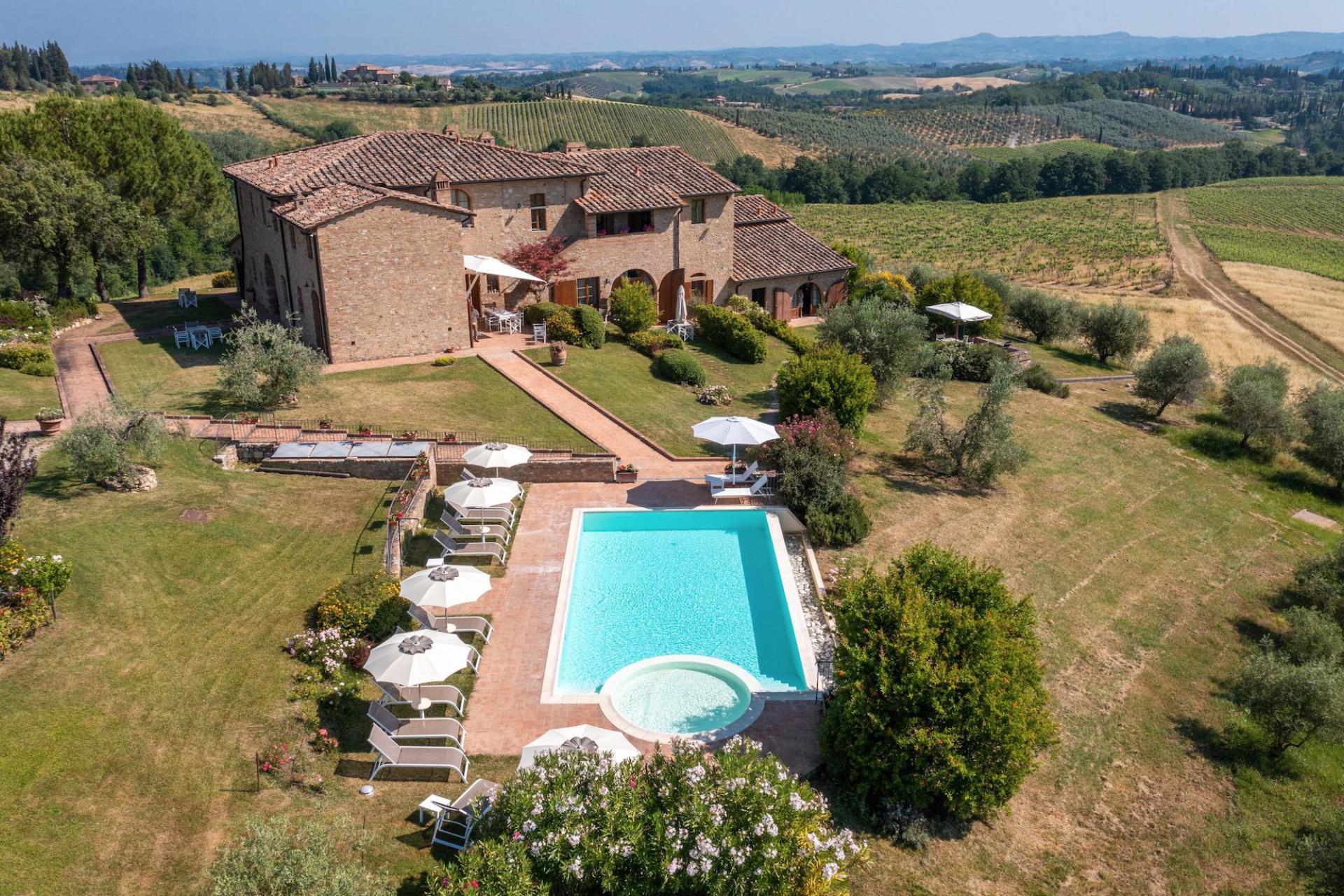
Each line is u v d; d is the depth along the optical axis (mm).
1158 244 124750
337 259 37781
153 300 53750
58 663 18766
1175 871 18688
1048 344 64688
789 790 15242
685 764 15242
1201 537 34781
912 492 33844
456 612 23688
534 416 35406
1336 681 22406
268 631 21109
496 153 46250
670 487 31375
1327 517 39406
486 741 18953
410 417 34031
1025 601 20797
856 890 16547
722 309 48344
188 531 24578
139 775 16312
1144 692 24750
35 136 46781
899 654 18297
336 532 25891
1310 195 169375
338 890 12680
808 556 28156
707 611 25078
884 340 43031
